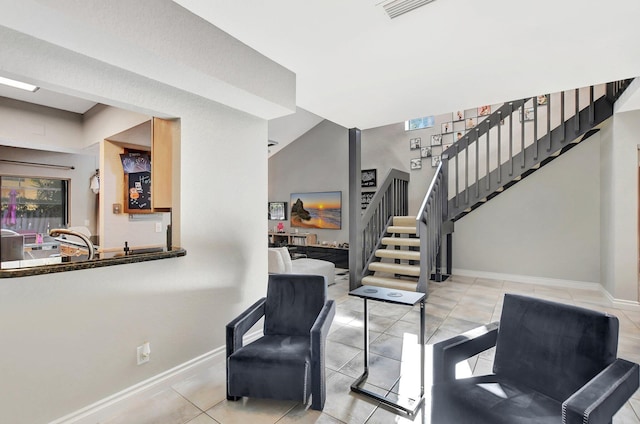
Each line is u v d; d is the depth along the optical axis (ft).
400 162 21.70
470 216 18.76
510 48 7.75
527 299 5.74
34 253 15.28
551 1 6.02
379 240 16.99
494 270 18.10
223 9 6.26
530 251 17.10
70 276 5.82
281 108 8.84
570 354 4.91
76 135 13.07
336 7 6.19
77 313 5.90
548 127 14.30
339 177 25.41
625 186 12.48
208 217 8.23
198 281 8.01
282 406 6.57
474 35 7.18
